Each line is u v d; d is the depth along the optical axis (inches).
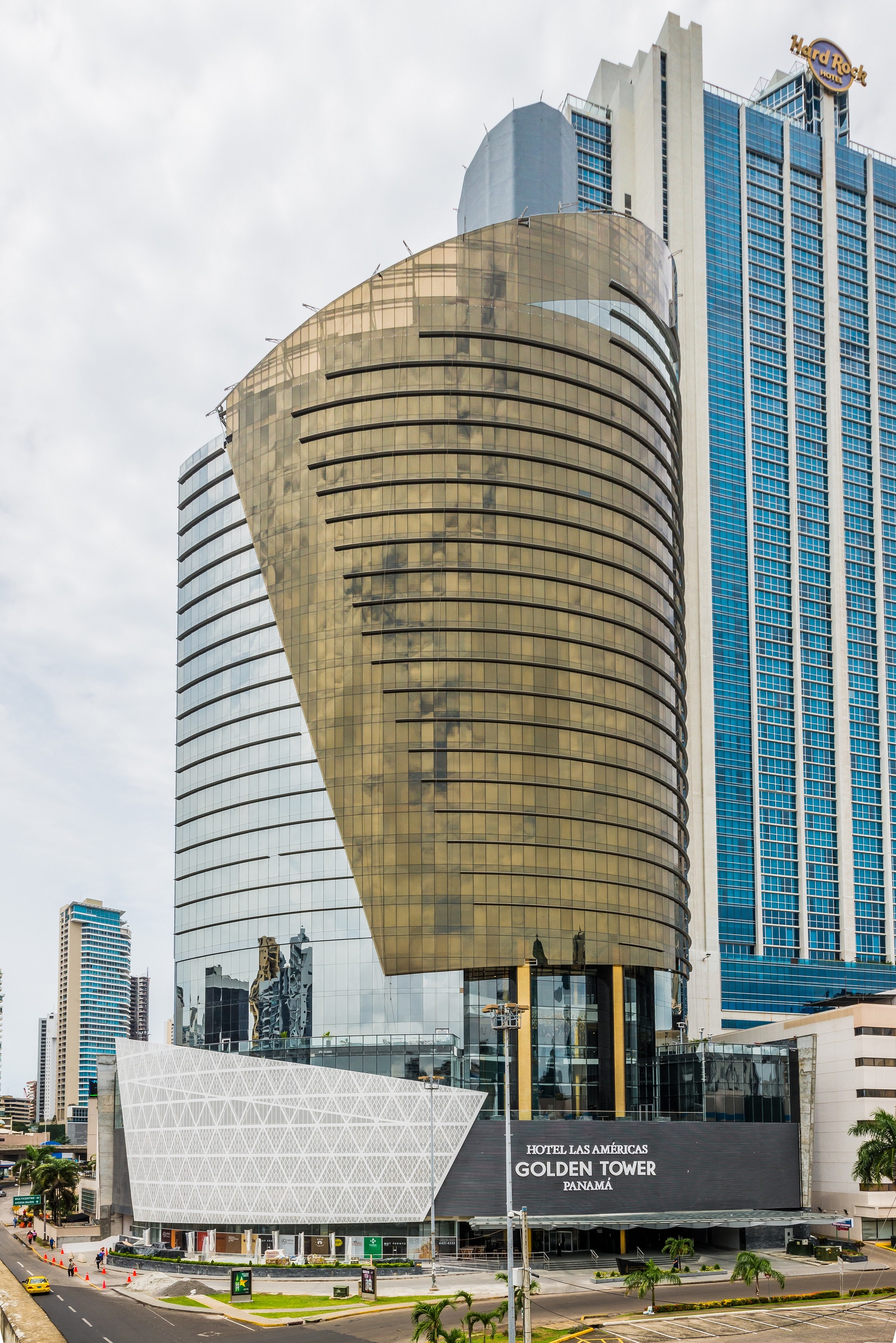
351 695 5438.0
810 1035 5378.9
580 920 5260.8
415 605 5457.7
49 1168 6825.8
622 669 5689.0
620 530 5807.1
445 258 5743.1
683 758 6264.8
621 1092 5132.9
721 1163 4827.8
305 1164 4507.9
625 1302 3503.9
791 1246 4635.8
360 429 5639.8
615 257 6033.5
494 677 5393.7
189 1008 5866.1
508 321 5684.1
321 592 5595.5
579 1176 4512.8
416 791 5275.6
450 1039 4837.6
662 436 6186.0
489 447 5575.8
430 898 5167.3
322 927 5285.4
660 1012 5541.3
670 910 5713.6
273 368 5984.3
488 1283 3880.4
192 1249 4603.8
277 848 5511.8
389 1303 3479.3
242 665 5890.8
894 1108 5039.4
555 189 6688.0
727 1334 2967.5
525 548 5541.3
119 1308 3560.5
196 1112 4783.5
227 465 6156.5
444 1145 4436.5
